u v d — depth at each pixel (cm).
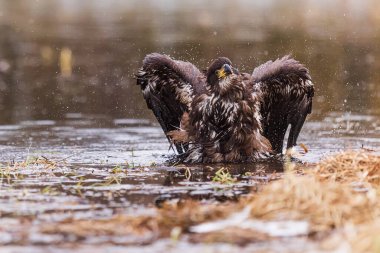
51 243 809
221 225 855
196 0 4809
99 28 3575
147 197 1038
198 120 1388
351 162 1160
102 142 1627
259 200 909
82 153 1488
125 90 2311
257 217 875
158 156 1455
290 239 809
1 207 970
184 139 1403
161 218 884
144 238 823
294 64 1445
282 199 899
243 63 2614
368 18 3812
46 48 3077
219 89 1362
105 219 897
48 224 878
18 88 2355
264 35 3228
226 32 3316
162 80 1458
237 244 797
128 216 898
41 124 1845
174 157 1436
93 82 2438
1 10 4444
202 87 1416
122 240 816
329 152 1481
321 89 2261
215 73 1369
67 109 2042
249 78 1405
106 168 1302
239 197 1030
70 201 1008
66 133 1738
